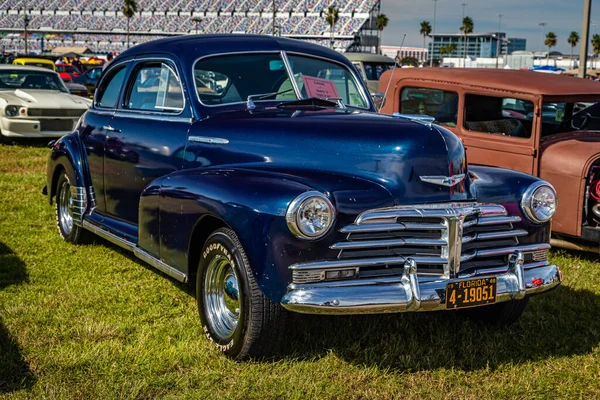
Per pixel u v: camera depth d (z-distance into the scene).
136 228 4.91
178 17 82.56
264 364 3.63
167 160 4.50
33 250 5.84
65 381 3.44
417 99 7.38
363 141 3.71
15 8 87.81
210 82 4.52
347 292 3.31
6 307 4.39
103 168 5.30
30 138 13.82
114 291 4.82
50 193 6.38
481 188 3.87
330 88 4.91
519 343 4.10
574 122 7.02
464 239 3.58
